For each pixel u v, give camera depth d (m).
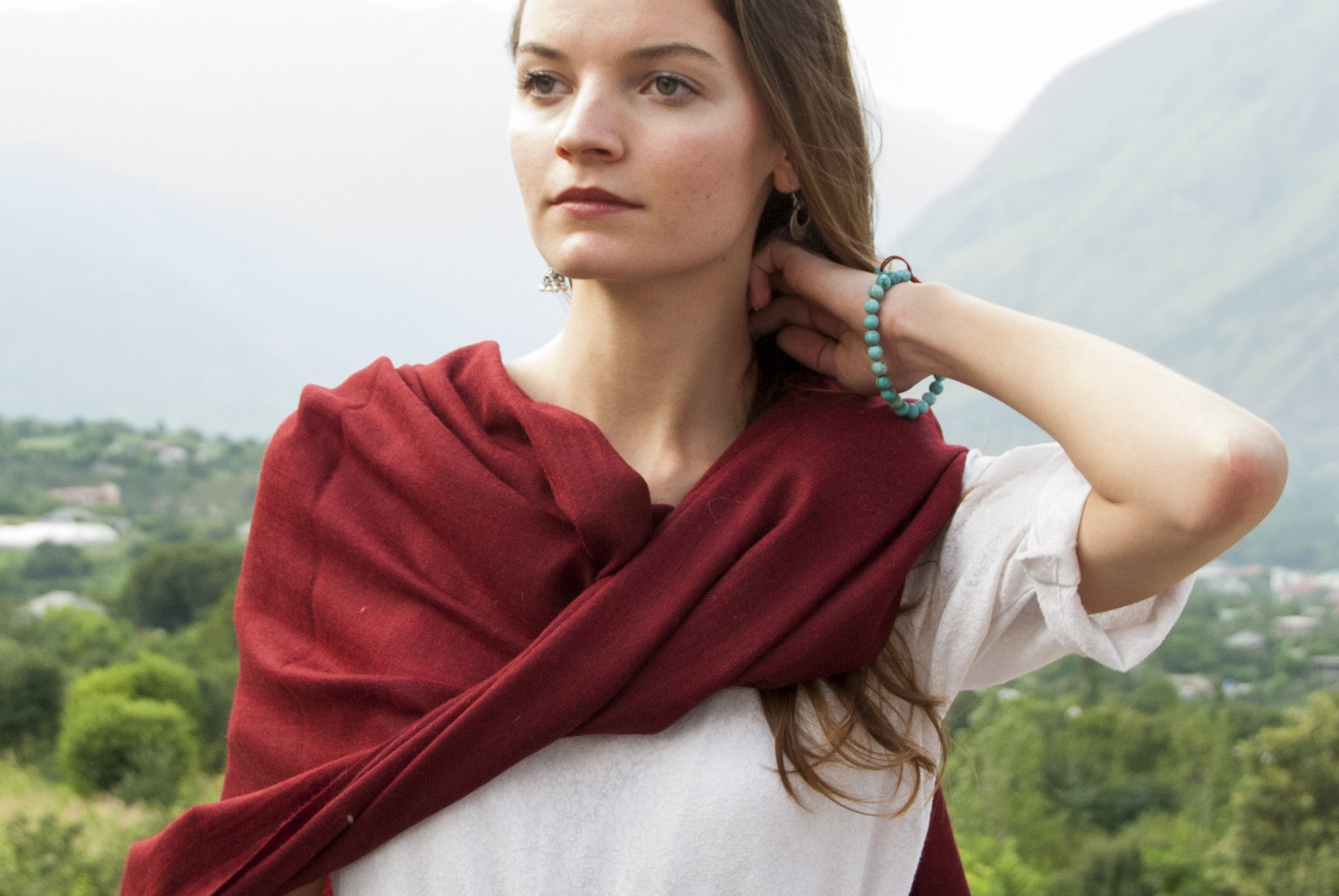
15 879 11.82
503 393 1.03
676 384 1.06
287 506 1.06
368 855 0.95
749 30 0.96
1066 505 0.94
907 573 0.98
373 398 1.09
